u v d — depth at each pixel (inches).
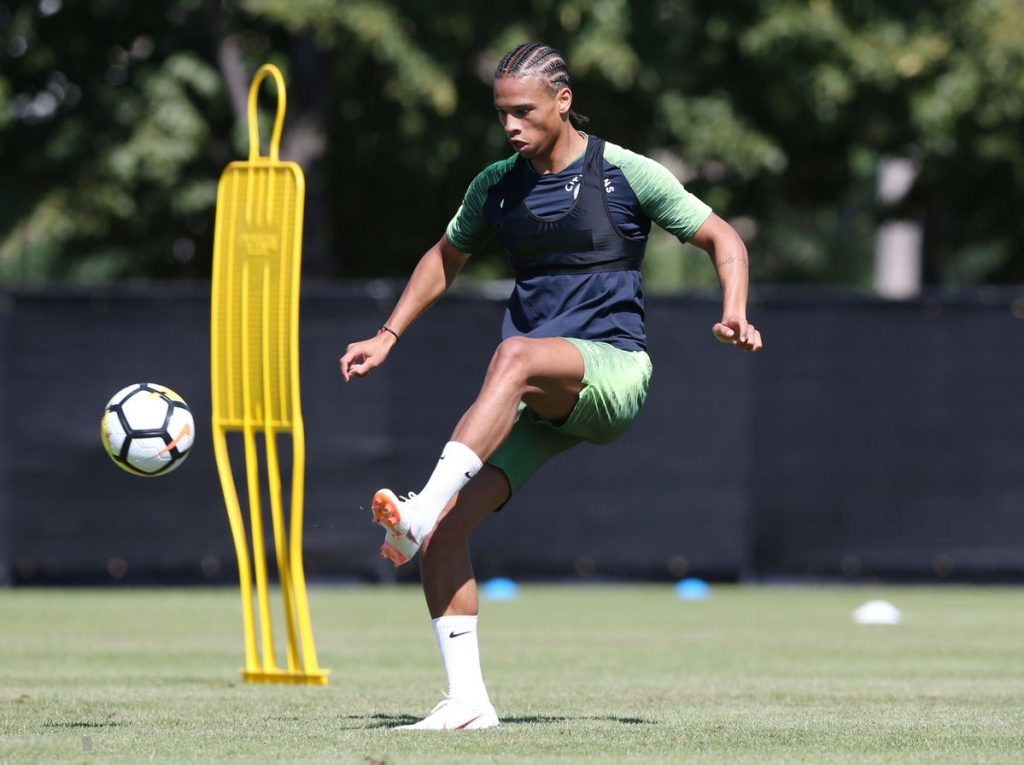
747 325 712.4
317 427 1895.9
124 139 2741.1
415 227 3157.0
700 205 738.2
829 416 1963.6
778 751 682.8
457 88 2758.4
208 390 1883.6
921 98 2869.1
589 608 1790.1
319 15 2492.6
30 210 2856.8
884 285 4603.8
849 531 1971.0
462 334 1902.1
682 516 1951.3
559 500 1941.4
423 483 1904.5
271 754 660.7
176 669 1136.8
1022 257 3563.0
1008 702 919.0
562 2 2549.2
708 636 1467.8
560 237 732.0
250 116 944.3
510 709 864.9
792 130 2997.0
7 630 1505.9
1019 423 1973.4
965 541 1979.6
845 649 1337.4
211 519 1904.5
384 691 964.6
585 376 708.0
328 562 1925.4
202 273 3154.5
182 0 2748.5
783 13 2728.8
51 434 1877.5
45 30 2778.1
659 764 634.2
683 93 2807.6
